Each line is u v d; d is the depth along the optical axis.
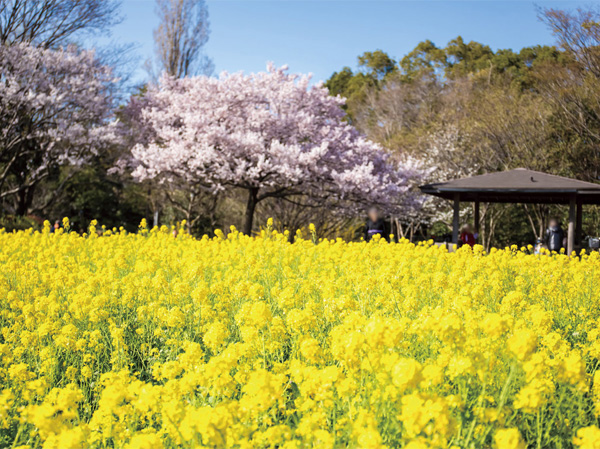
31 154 22.70
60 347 3.82
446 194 16.55
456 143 24.69
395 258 7.15
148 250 7.80
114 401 2.47
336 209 18.27
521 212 23.97
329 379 2.45
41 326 3.74
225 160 16.98
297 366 2.79
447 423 2.07
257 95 19.12
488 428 2.21
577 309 5.24
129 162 20.72
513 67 36.38
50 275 5.54
